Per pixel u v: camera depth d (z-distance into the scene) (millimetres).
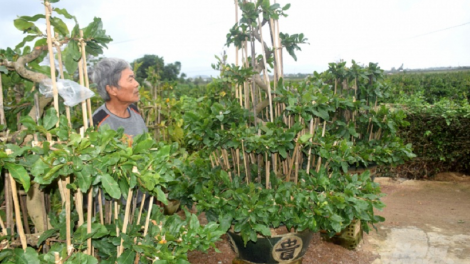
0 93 1576
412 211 4684
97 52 1717
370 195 2432
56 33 1524
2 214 1637
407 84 16609
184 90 14648
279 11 2721
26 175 1260
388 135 3785
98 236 1515
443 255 3299
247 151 2443
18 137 1478
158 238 1649
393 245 3518
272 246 2475
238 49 2893
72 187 1392
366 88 3805
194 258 3111
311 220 2252
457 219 4324
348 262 3123
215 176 2477
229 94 3930
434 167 6414
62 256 1394
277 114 2902
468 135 6082
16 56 1716
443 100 6641
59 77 1700
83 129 1462
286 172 2793
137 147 1508
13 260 1371
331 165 2682
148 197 2629
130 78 2379
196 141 2660
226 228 2182
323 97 2535
